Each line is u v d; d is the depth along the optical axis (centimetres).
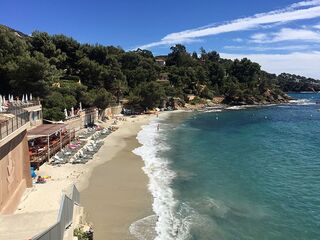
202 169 4425
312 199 3406
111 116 9919
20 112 2933
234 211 3039
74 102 7381
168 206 3081
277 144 6506
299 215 3002
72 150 5009
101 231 2545
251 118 11644
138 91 12300
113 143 6006
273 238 2558
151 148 5675
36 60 6291
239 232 2630
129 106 11831
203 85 18700
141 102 11956
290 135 7750
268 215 2978
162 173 4153
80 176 3844
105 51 11888
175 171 4269
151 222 2728
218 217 2889
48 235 1455
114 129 7662
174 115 12125
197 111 14138
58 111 6197
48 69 6731
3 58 6762
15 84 6244
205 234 2566
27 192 2666
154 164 4569
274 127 9250
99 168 4244
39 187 2819
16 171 2512
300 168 4659
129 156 4997
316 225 2802
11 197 2298
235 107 16575
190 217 2861
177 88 16162
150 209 2992
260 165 4775
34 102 5491
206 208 3075
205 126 9106
